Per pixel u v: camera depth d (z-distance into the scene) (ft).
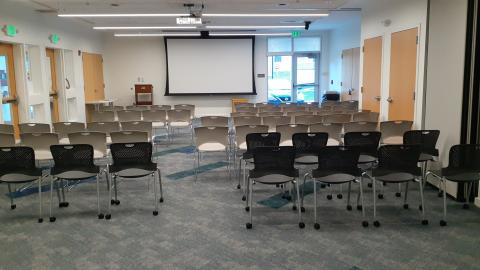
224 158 23.18
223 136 18.47
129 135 16.19
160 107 31.81
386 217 13.38
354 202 14.97
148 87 44.70
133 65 46.42
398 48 22.02
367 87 27.12
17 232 12.49
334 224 12.83
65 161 13.10
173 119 26.86
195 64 46.39
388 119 23.63
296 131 17.56
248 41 46.52
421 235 11.86
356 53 38.45
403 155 12.32
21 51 27.30
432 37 17.21
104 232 12.40
